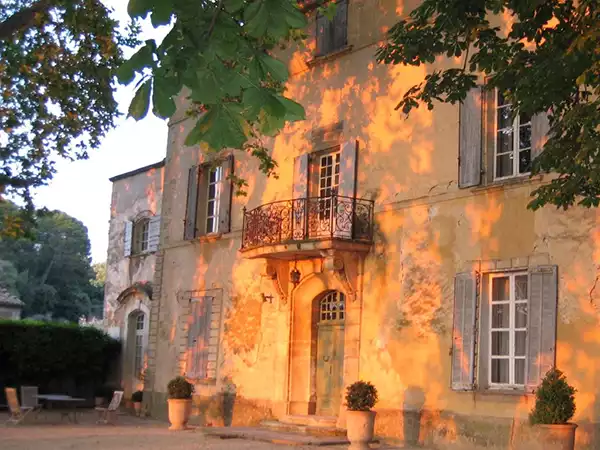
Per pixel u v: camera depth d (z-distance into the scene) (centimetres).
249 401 1797
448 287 1405
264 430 1642
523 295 1314
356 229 1570
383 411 1473
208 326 1955
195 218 2044
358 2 1675
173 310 2103
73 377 2509
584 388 1180
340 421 1553
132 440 1523
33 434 1631
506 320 1333
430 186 1465
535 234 1280
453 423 1350
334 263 1542
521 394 1253
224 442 1496
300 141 1764
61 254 5216
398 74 1563
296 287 1725
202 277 2016
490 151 1380
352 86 1658
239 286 1888
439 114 1472
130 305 2498
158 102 469
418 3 1555
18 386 2388
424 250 1457
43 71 1602
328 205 1684
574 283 1216
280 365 1731
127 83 469
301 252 1605
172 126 2238
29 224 1702
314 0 1738
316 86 1745
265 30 483
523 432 1238
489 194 1362
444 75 1080
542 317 1242
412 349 1448
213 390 1903
